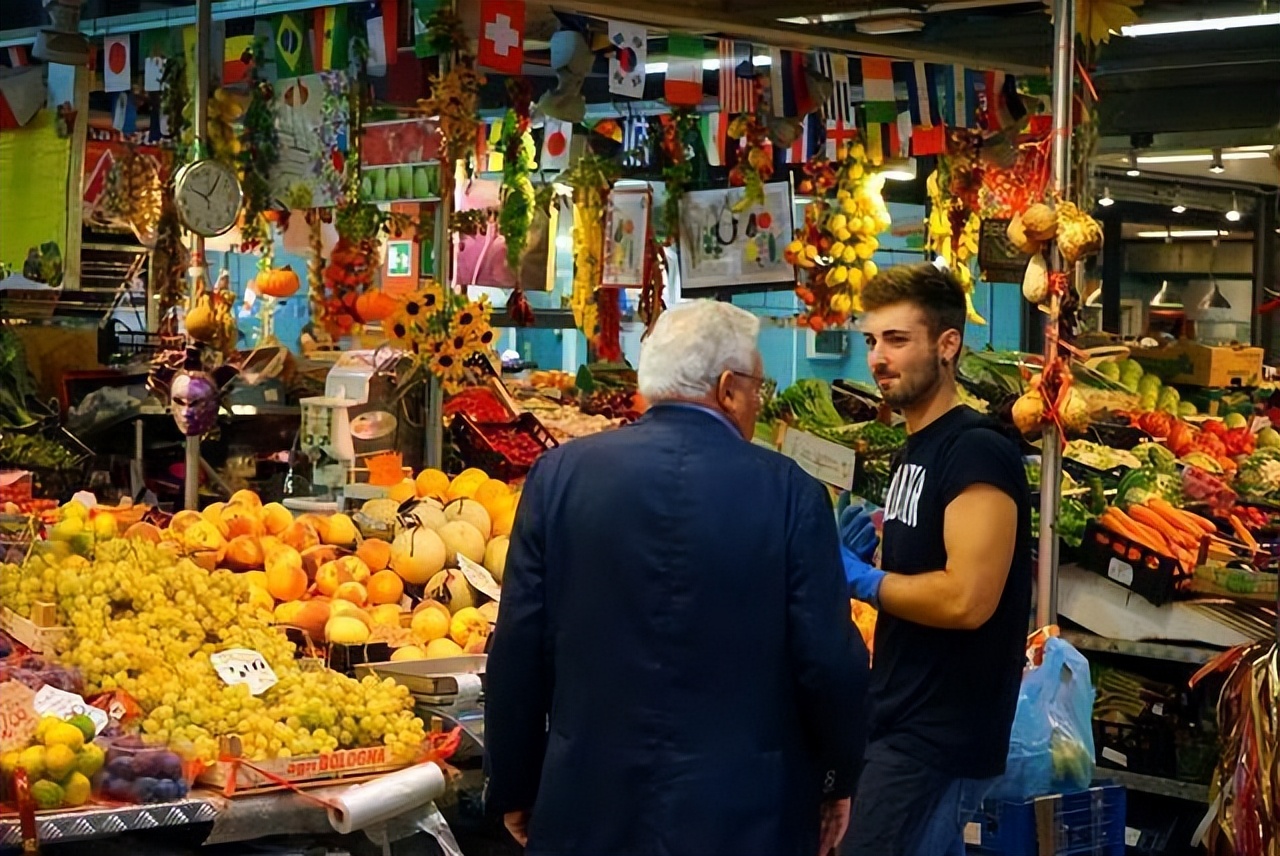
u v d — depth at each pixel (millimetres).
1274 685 4328
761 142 6672
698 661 2922
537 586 3049
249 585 4426
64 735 3332
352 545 4930
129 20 6234
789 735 2977
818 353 10125
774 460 3053
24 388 6965
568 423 7301
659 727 2908
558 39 5957
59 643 3854
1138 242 10531
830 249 6969
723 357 3066
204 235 5191
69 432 6926
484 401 6504
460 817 4383
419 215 7094
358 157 5438
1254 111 8930
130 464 6984
